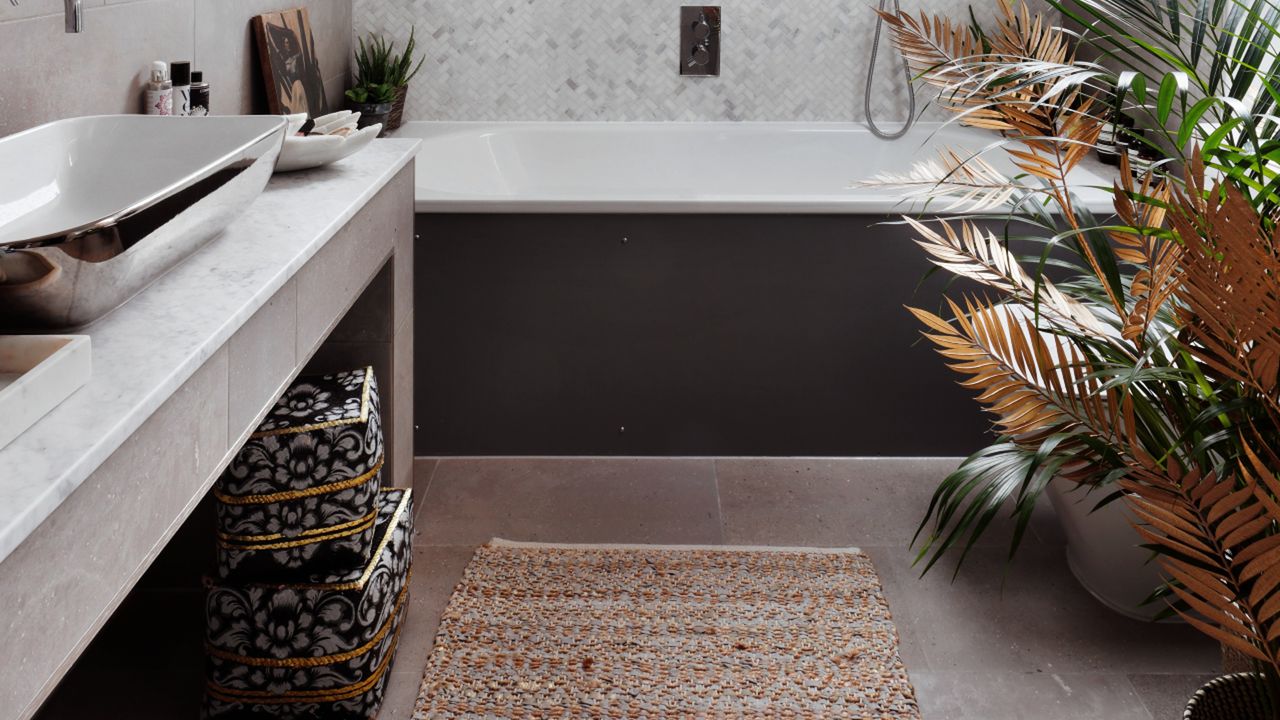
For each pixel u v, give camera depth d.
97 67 1.88
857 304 2.81
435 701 1.91
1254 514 1.22
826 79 3.82
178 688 1.96
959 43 1.76
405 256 2.28
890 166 3.76
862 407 2.88
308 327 1.58
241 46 2.64
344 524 1.76
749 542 2.49
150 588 2.26
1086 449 1.49
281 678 1.79
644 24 3.77
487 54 3.80
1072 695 1.98
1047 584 2.34
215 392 1.22
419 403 2.88
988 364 1.57
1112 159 3.17
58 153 1.52
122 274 1.16
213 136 1.61
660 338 2.83
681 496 2.70
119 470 0.99
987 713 1.93
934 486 2.76
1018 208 1.67
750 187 3.82
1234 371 1.23
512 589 2.27
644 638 2.11
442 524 2.55
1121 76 1.26
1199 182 1.18
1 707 0.82
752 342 2.84
